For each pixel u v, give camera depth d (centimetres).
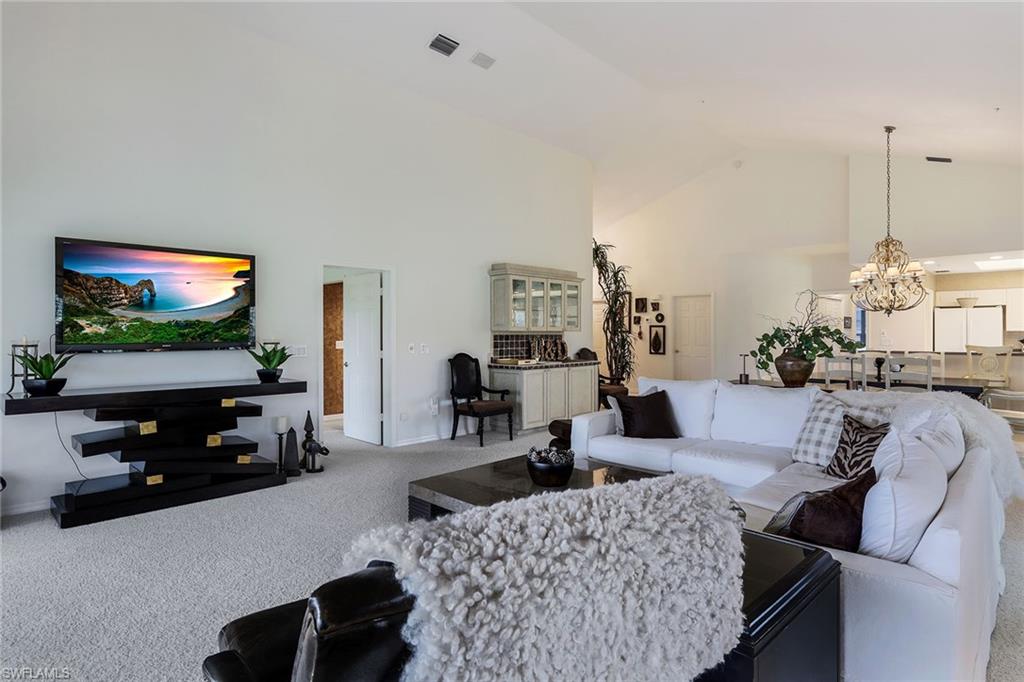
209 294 434
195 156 434
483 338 657
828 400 348
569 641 91
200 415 396
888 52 327
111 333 390
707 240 934
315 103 506
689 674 109
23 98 361
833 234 798
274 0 424
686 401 425
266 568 284
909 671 161
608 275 897
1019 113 399
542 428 668
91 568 283
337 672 75
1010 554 300
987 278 889
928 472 188
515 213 691
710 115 656
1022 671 198
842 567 171
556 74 561
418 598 79
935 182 672
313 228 506
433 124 601
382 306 578
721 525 118
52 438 379
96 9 388
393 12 446
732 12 325
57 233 374
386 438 578
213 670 112
